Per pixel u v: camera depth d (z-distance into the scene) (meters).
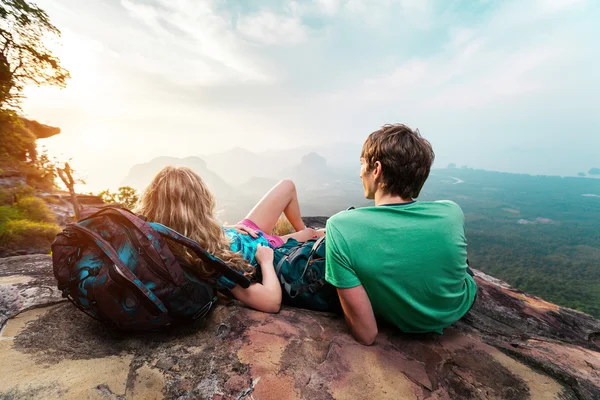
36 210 10.09
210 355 1.42
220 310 1.82
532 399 1.29
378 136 1.60
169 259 1.35
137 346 1.46
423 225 1.44
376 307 1.56
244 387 1.23
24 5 16.42
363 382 1.32
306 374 1.33
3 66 16.56
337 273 1.48
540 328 2.05
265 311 1.81
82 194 14.68
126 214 1.36
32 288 1.86
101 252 1.30
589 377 1.45
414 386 1.32
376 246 1.42
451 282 1.50
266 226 2.69
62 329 1.53
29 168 15.21
